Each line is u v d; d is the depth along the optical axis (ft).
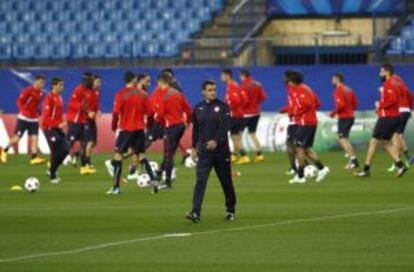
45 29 469.16
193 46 433.89
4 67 446.19
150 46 442.91
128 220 195.42
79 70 409.08
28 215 204.74
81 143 310.86
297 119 272.72
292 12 445.78
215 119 187.42
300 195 239.50
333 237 170.71
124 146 246.27
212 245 163.94
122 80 407.03
